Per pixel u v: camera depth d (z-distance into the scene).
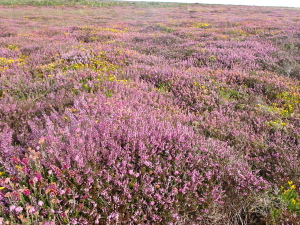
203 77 7.59
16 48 11.12
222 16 32.06
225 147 4.16
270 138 4.67
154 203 2.92
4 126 4.07
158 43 14.29
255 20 25.41
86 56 8.95
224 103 5.97
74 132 3.57
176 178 3.08
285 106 6.16
